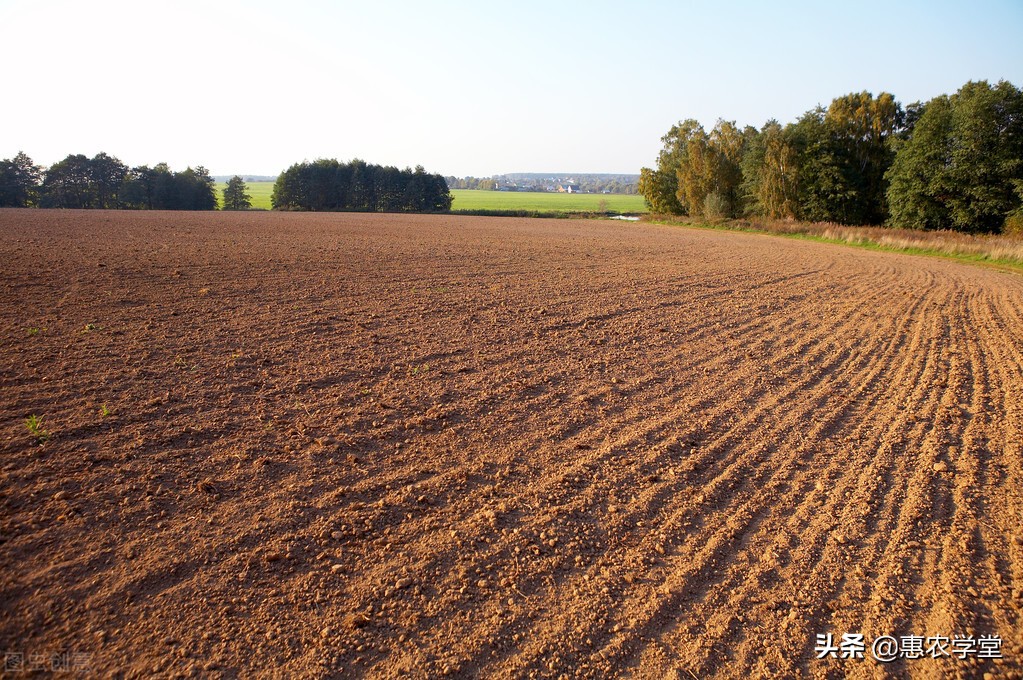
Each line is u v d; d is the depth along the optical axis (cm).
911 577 408
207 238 2438
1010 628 362
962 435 651
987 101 3494
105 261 1565
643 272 1931
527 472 537
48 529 409
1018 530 466
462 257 2159
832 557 428
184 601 352
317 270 1636
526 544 430
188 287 1278
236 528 426
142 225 3095
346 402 674
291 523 437
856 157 4697
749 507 493
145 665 306
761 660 332
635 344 1005
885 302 1515
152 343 845
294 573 384
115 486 466
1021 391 806
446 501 481
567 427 643
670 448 601
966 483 538
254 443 557
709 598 382
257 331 948
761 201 5009
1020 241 2850
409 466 536
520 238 3284
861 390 802
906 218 4025
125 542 402
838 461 582
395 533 434
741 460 580
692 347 1004
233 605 352
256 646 323
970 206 3622
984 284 1908
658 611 368
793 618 365
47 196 7294
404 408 667
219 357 801
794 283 1803
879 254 2852
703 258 2473
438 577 389
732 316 1275
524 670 317
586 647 336
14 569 368
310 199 8050
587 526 457
